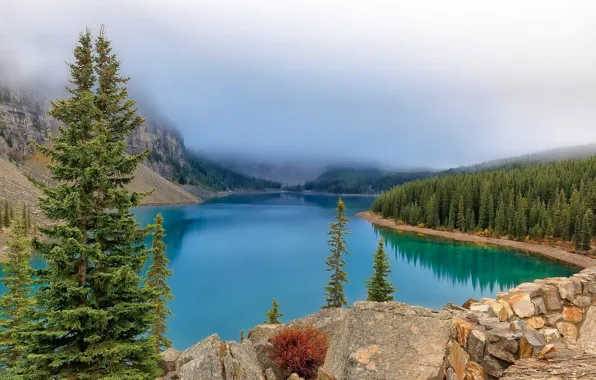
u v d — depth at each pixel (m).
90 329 15.06
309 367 13.92
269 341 15.76
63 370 14.48
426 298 73.56
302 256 114.56
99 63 16.19
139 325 16.06
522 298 8.77
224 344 14.40
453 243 138.88
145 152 16.23
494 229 148.75
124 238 16.20
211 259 109.25
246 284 81.31
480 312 8.49
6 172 155.00
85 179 14.59
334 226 47.38
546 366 5.92
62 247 14.34
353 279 87.19
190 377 13.12
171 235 156.38
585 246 113.75
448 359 8.23
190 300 69.25
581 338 8.34
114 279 14.36
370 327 10.36
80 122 15.05
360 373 9.07
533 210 139.62
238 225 195.12
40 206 14.91
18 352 23.89
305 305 67.12
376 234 158.88
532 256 116.94
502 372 6.69
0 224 89.31
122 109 16.53
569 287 8.74
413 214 178.38
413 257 115.88
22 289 26.97
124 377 14.42
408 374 8.84
